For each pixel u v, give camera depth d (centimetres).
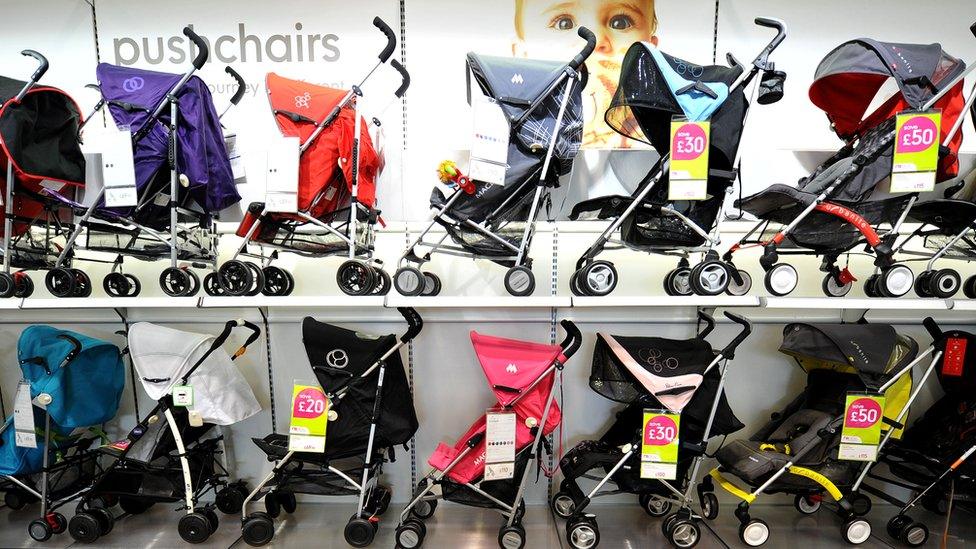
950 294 171
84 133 188
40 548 169
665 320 199
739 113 154
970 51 186
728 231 196
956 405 180
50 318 204
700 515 190
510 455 161
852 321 199
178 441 168
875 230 162
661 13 187
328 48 190
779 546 173
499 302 157
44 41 190
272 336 202
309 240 182
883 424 169
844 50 160
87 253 202
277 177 162
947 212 164
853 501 181
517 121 158
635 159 193
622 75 158
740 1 187
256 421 204
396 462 204
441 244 180
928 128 145
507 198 165
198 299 159
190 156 161
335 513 195
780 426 187
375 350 165
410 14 188
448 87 191
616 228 163
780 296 170
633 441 171
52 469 177
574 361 202
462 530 185
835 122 179
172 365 168
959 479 169
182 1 188
